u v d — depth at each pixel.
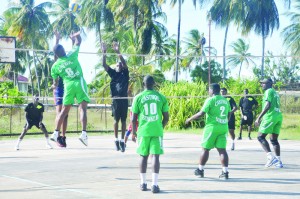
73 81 10.41
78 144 17.98
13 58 38.62
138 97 8.48
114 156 13.77
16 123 29.30
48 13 64.31
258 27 52.12
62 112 10.63
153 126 8.36
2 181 9.41
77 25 63.09
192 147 16.75
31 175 10.18
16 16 62.12
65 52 10.54
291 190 8.34
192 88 29.92
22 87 88.12
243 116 20.22
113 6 50.22
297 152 14.99
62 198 7.71
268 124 11.41
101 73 49.41
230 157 13.48
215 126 9.52
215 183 9.11
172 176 10.02
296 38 59.09
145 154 8.41
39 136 23.12
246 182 9.21
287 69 57.31
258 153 14.61
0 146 17.22
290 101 35.09
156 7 52.25
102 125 30.30
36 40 61.97
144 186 8.37
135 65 45.47
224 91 15.54
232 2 49.12
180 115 29.05
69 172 10.59
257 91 27.64
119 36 51.62
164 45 57.19
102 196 7.86
